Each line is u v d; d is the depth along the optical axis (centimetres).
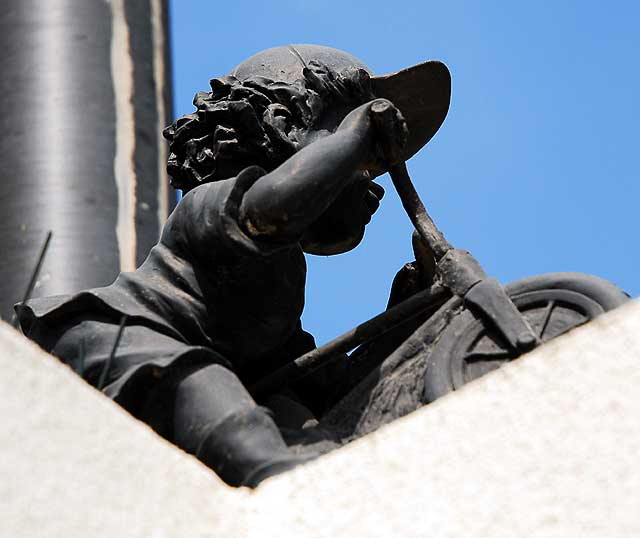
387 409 1090
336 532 951
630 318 961
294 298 1130
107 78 1486
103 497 934
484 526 934
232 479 1020
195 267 1105
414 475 955
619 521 919
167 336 1090
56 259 1393
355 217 1159
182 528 949
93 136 1455
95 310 1091
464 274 1102
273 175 1079
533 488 937
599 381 952
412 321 1142
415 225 1130
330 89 1148
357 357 1162
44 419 934
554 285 1080
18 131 1452
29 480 921
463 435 959
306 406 1153
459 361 1071
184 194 1157
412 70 1173
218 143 1136
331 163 1084
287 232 1080
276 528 960
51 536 915
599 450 937
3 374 933
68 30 1493
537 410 955
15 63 1479
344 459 970
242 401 1045
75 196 1423
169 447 963
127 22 1520
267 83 1145
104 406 952
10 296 1388
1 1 1512
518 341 1061
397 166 1134
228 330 1108
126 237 1424
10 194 1428
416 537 938
